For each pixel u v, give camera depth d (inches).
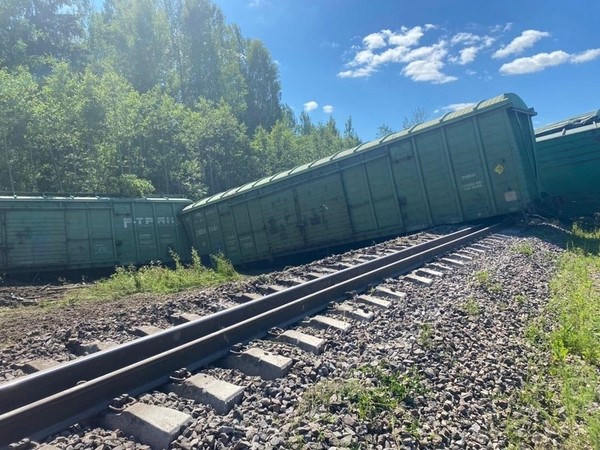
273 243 906.7
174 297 383.2
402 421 145.4
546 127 793.6
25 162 1176.2
